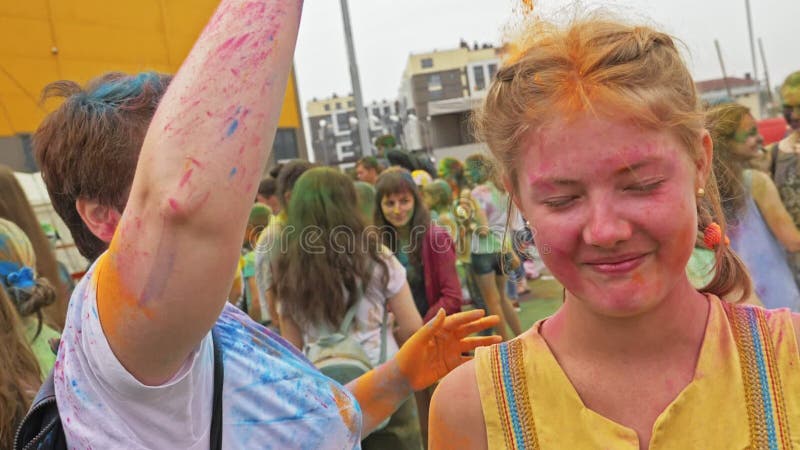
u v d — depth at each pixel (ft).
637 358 3.25
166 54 31.83
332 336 7.82
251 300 12.53
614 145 2.86
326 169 8.30
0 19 27.02
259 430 3.47
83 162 3.40
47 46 28.48
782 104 10.99
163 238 2.49
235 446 3.37
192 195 2.44
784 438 3.05
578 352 3.39
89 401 2.93
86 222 3.56
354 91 40.55
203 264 2.53
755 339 3.22
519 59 3.25
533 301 22.22
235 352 3.51
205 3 33.09
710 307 3.35
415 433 7.77
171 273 2.52
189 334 2.69
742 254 9.49
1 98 27.32
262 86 2.55
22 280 6.15
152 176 2.48
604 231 2.85
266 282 9.97
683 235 2.94
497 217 14.01
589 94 2.86
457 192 23.79
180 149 2.47
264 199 16.93
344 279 7.88
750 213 9.47
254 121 2.54
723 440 3.10
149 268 2.52
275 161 41.60
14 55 27.68
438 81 176.55
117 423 2.92
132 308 2.59
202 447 3.20
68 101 3.54
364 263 7.97
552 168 2.97
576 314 3.36
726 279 3.79
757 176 9.42
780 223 9.48
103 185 3.41
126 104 3.44
